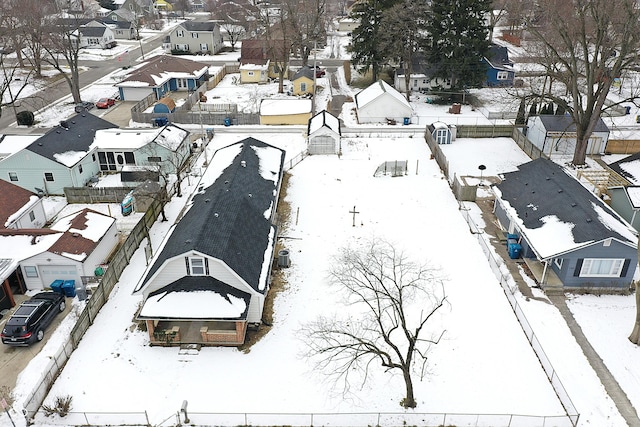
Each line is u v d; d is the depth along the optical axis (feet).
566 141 159.02
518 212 112.88
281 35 266.16
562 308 93.71
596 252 94.63
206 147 168.66
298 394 75.72
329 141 161.27
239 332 83.61
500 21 382.63
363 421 71.41
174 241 92.58
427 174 148.97
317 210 128.16
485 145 171.53
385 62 227.61
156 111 195.93
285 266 104.53
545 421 69.77
